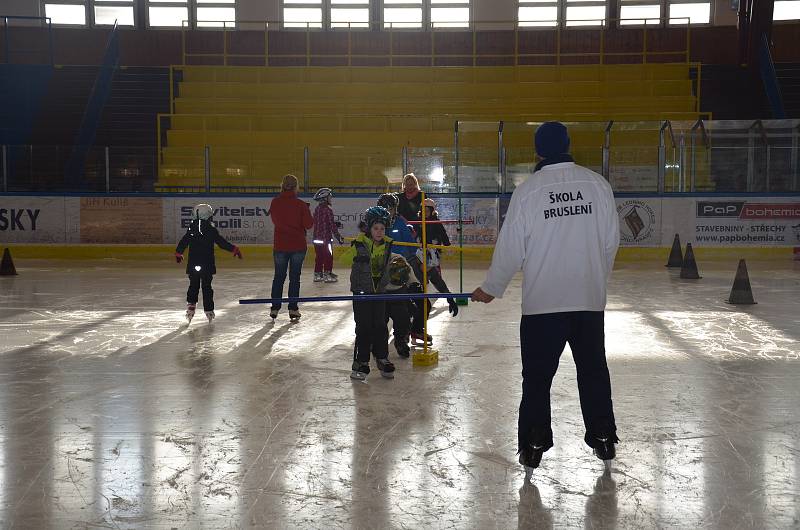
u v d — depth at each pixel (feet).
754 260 69.56
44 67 96.27
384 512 13.88
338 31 102.42
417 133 90.33
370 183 76.18
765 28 94.58
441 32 102.06
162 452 17.16
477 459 16.62
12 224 72.74
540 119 90.27
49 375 24.70
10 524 13.43
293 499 14.48
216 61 102.17
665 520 13.51
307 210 35.91
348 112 94.53
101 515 13.79
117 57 99.50
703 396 21.72
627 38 100.12
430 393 22.21
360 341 23.77
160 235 73.05
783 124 70.95
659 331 32.14
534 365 15.29
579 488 14.94
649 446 17.38
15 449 17.40
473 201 72.28
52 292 46.55
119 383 23.59
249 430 18.75
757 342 29.73
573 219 15.05
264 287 49.37
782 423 19.16
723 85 94.84
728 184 71.61
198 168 78.74
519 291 45.83
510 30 101.30
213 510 13.98
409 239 28.07
